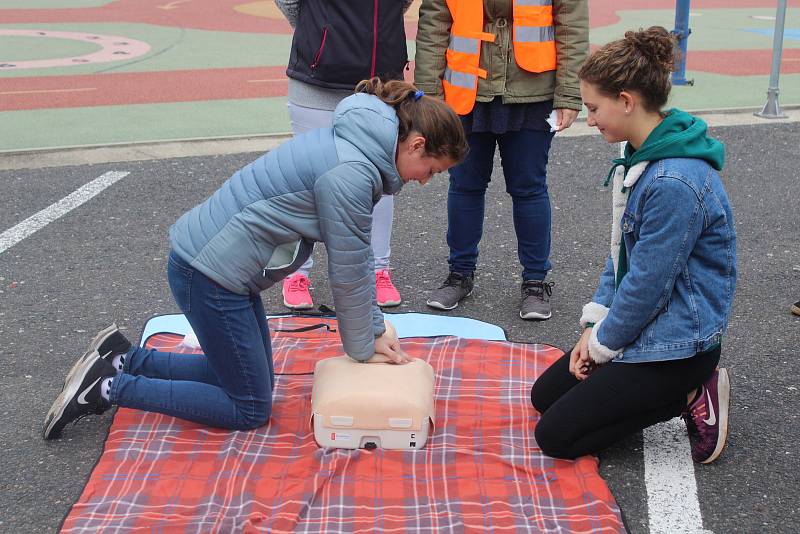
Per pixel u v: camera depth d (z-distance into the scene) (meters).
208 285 3.02
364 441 3.14
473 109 4.08
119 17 16.39
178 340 3.99
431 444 3.21
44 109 8.80
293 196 2.95
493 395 3.56
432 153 2.92
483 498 2.91
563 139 7.51
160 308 4.43
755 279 4.77
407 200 6.07
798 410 3.49
